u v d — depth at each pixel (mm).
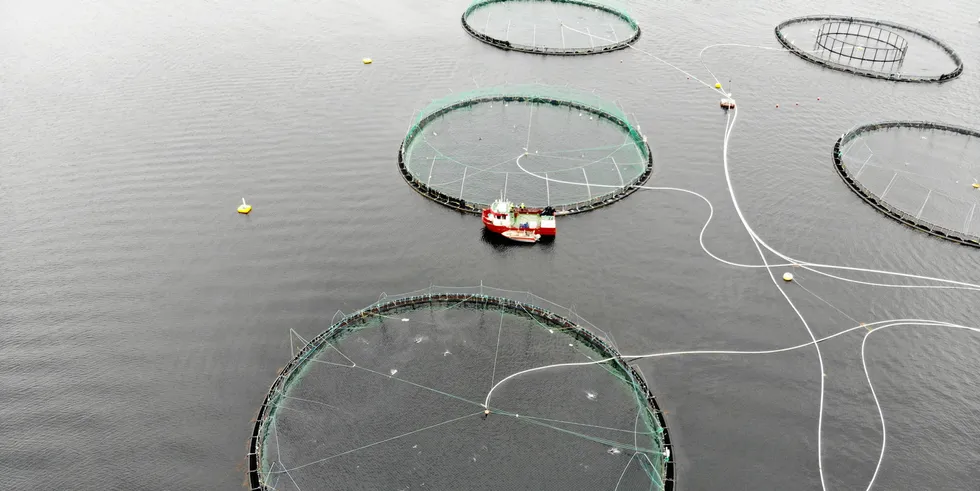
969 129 131125
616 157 120938
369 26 169875
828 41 168625
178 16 173000
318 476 67875
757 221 105062
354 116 130375
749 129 130000
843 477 67875
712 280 93188
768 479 67562
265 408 74125
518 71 150625
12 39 159125
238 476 67250
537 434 72625
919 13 184625
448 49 159500
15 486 66188
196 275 92188
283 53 154500
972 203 110125
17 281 90938
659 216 105812
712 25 176375
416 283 92062
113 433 71250
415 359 81375
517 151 122062
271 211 104625
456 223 103375
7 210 103938
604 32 171875
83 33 162875
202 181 110938
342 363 80438
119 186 109562
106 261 94438
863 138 128125
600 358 81562
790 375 78938
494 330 85625
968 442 71500
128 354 80438
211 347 81438
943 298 90625
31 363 79188
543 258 96750
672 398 76000
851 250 99250
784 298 90375
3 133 122625
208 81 141750
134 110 130625
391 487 67125
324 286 90938
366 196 108625
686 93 142750
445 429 73062
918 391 77125
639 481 67625
